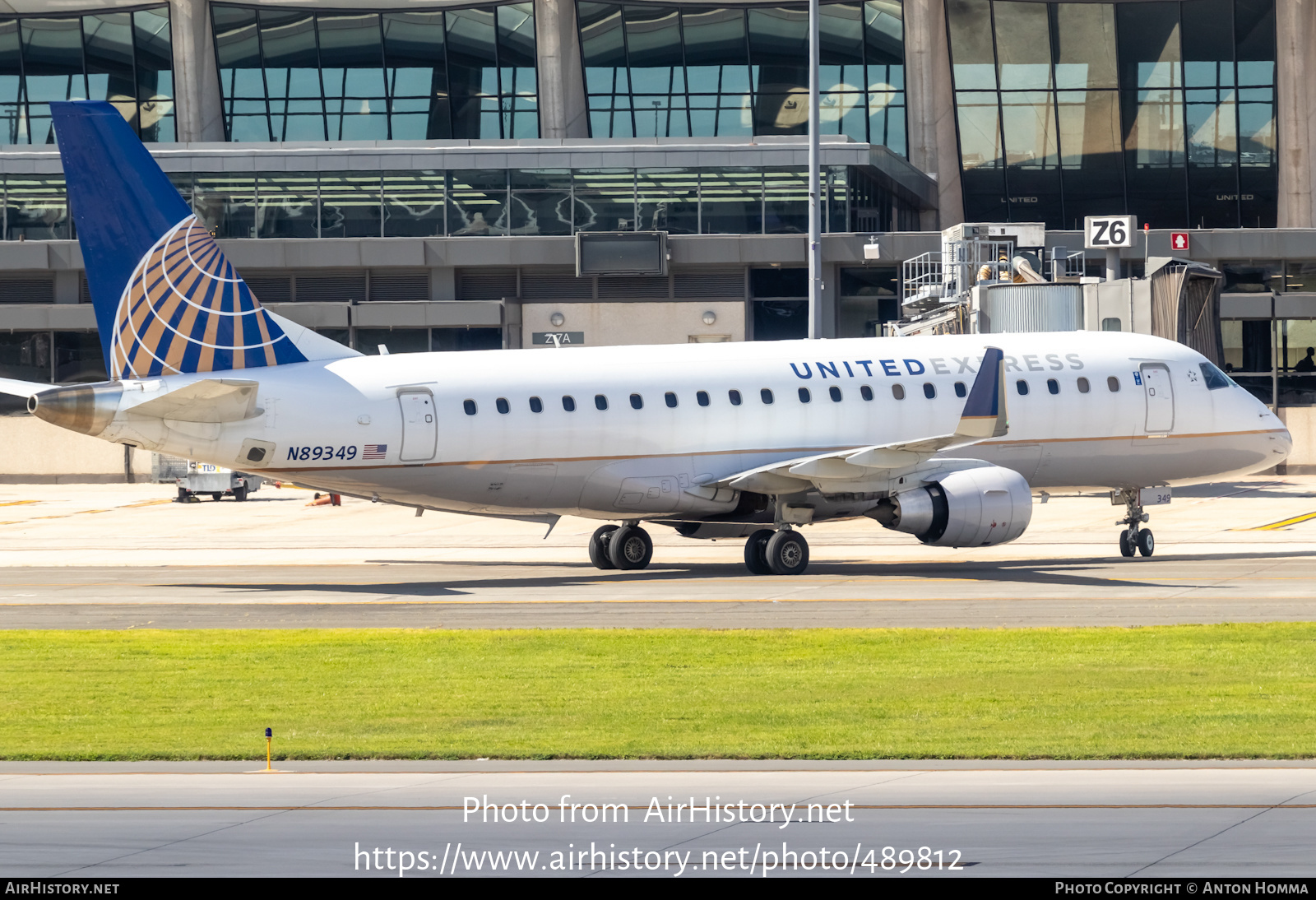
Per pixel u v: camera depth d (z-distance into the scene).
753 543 96.19
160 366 86.69
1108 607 76.00
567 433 92.31
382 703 52.03
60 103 84.31
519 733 46.34
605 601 82.06
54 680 57.84
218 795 37.84
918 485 95.12
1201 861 30.75
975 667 57.94
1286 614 72.25
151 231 86.19
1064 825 33.75
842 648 63.22
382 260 196.50
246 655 63.78
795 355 99.19
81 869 31.11
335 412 87.94
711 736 45.22
